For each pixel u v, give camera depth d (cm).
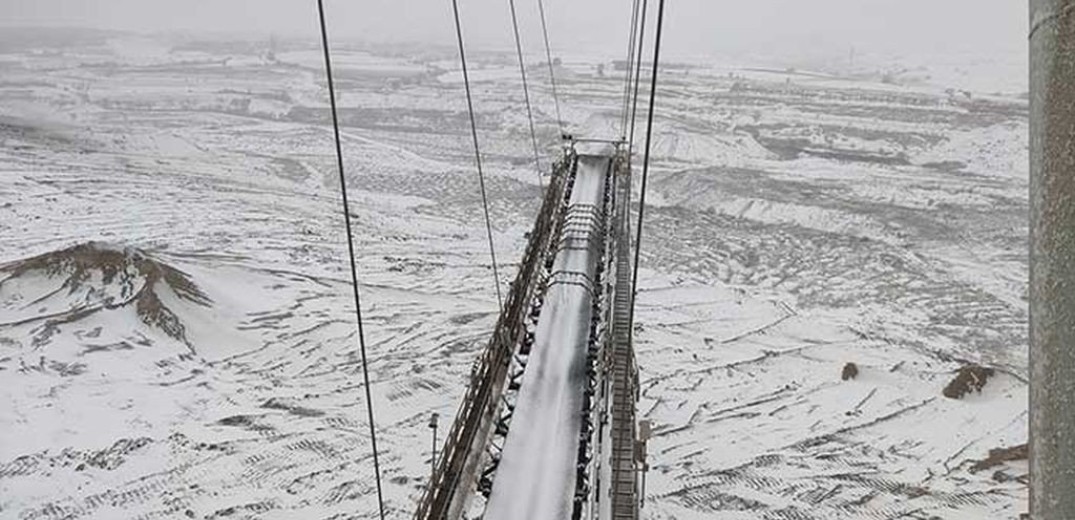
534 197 5578
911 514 2064
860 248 4519
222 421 2394
